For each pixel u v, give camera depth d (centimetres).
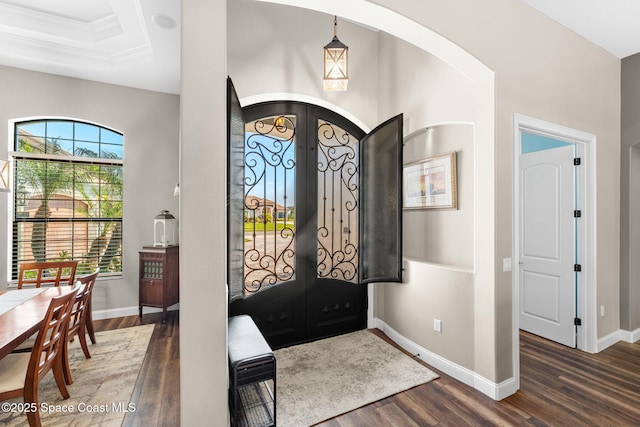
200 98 135
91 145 372
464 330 232
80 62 327
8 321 178
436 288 257
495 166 212
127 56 324
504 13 219
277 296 294
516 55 225
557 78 253
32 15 280
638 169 320
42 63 321
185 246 133
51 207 354
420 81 282
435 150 283
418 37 194
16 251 341
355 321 335
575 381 234
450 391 221
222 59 138
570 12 244
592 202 288
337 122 322
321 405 203
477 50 204
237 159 215
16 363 184
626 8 237
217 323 137
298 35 296
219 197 138
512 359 219
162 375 242
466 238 253
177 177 402
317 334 313
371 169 300
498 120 214
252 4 276
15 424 186
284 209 297
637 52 304
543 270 320
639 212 323
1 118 325
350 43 324
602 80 296
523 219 339
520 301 343
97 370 249
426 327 267
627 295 312
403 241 325
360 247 311
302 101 302
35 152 349
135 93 382
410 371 248
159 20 252
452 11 194
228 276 193
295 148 301
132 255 380
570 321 297
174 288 369
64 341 224
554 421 187
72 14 283
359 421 188
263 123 288
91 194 371
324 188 317
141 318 363
